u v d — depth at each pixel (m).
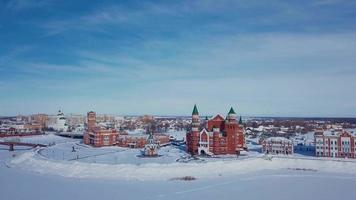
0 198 110.50
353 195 112.44
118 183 135.00
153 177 145.38
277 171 158.38
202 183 133.50
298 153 198.50
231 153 199.75
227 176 147.38
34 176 152.12
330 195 112.56
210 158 186.75
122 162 173.12
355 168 157.25
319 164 165.25
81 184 133.50
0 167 176.75
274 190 120.00
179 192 117.81
